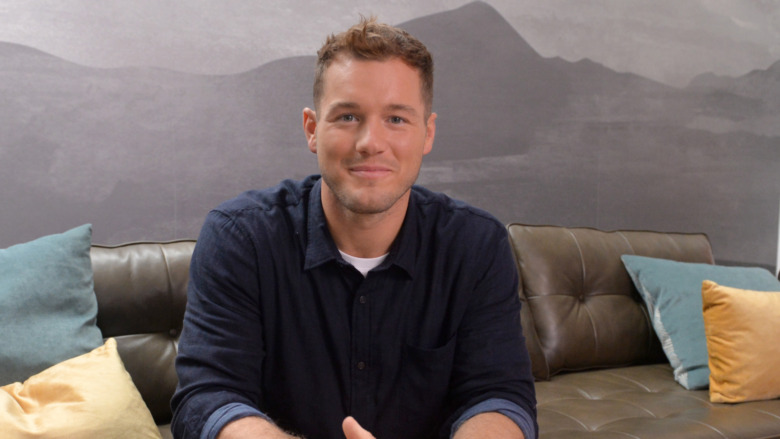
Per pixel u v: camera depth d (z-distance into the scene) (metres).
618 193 3.37
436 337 1.17
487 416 1.06
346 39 1.01
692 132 3.54
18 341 1.43
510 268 1.22
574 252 2.31
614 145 3.35
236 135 2.64
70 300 1.56
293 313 1.14
